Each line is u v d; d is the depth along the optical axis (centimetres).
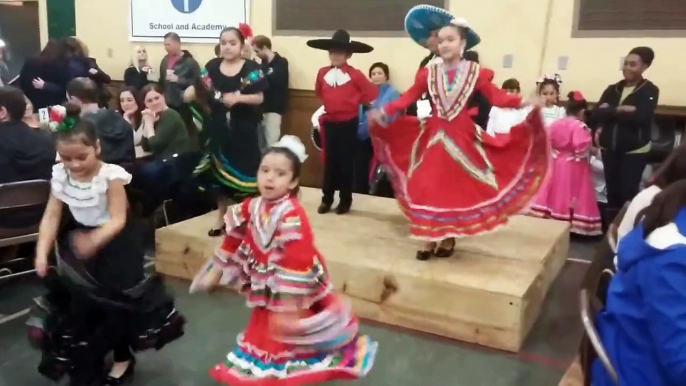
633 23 538
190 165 403
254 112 407
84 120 245
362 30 635
